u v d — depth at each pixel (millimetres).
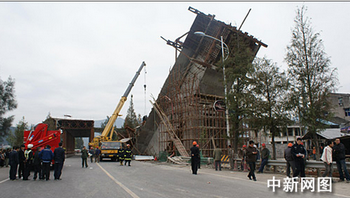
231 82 17359
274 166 14094
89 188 9117
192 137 29609
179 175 13484
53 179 12266
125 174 14133
